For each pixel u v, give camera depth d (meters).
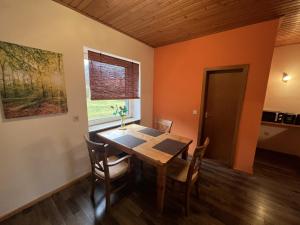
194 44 2.71
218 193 1.94
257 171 2.49
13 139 1.50
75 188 1.99
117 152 2.59
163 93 3.36
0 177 1.46
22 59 1.47
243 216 1.59
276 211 1.67
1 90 1.37
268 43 2.01
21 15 1.42
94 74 2.29
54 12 1.66
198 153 1.45
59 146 1.89
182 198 1.84
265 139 3.43
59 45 1.74
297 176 2.36
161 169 1.48
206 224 1.49
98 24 2.12
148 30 2.41
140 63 3.03
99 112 2.68
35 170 1.70
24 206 1.65
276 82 3.19
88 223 1.48
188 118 3.02
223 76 2.57
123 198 1.81
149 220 1.53
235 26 2.21
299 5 1.64
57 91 1.77
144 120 3.40
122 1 1.66
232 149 2.52
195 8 1.77
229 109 2.61
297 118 2.87
